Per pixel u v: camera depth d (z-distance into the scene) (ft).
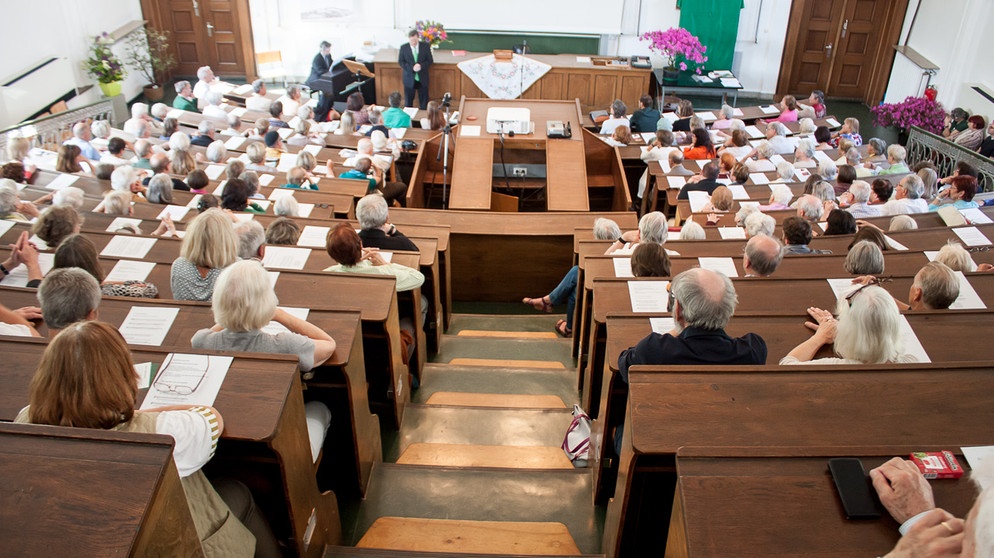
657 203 24.79
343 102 37.17
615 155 27.43
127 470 4.69
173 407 6.56
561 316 18.60
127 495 4.55
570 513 9.71
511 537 9.09
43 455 4.74
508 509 9.74
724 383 7.14
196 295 9.66
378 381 11.94
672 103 39.22
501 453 11.34
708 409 6.88
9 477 4.61
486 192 25.26
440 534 9.12
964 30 32.04
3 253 12.13
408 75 36.81
